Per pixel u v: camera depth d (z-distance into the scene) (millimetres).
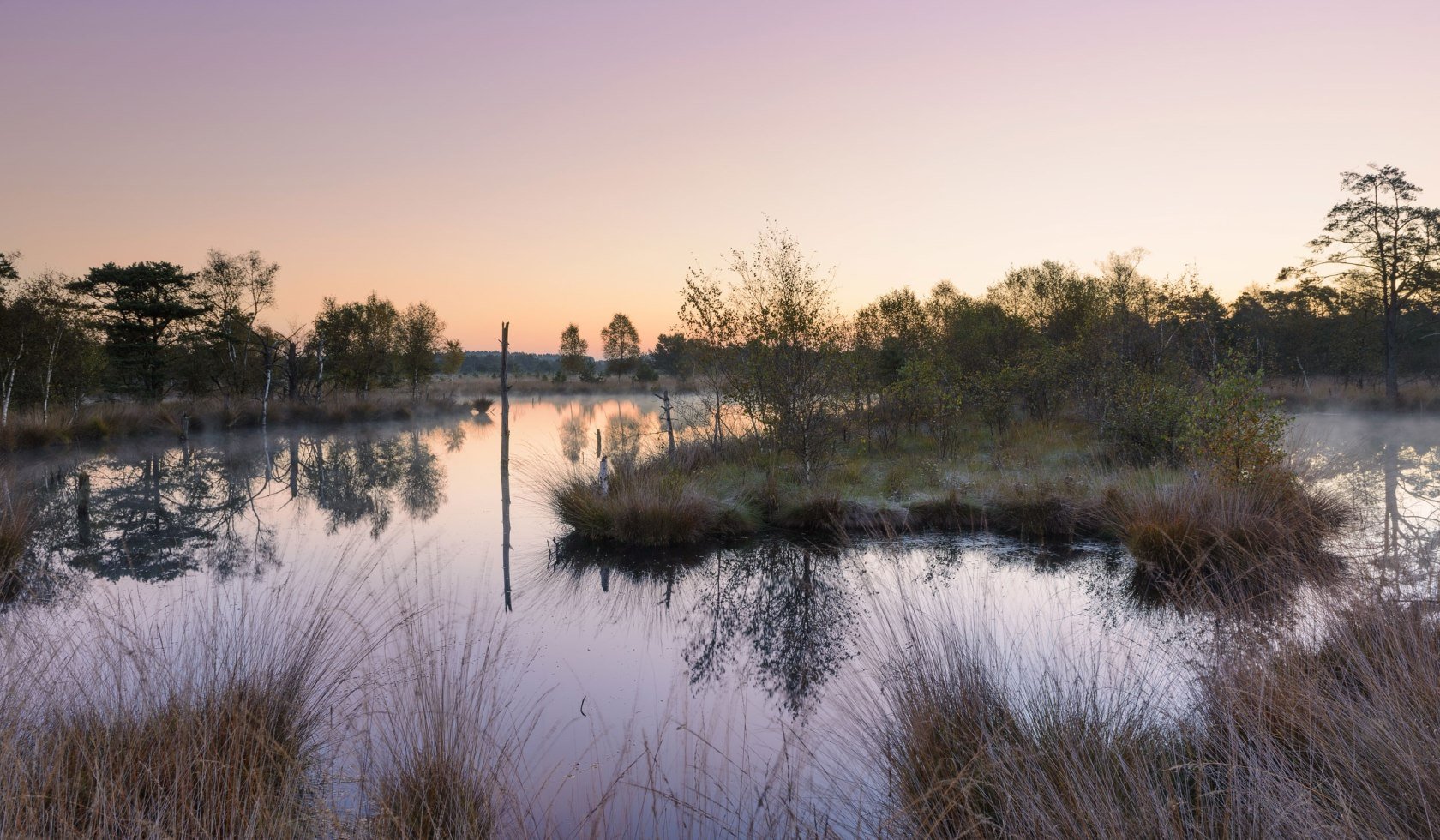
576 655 6480
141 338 33344
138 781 3322
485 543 11148
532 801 3867
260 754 3762
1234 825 2875
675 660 6406
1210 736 3773
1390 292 31859
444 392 56375
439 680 4918
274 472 19109
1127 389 15242
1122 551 9555
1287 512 8609
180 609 7027
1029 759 3344
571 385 68625
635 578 9289
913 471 13414
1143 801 2906
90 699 3967
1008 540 10406
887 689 4598
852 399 15484
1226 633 4945
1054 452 15039
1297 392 32000
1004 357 21609
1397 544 5523
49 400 25953
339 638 5688
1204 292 17438
